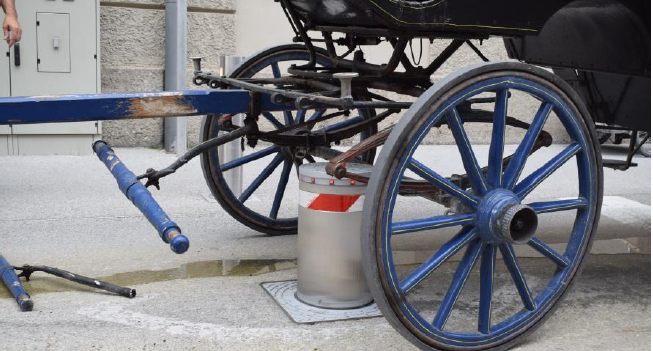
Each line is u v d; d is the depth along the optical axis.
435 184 2.96
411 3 3.11
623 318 3.59
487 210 3.01
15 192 5.90
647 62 3.94
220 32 8.15
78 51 7.43
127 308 3.56
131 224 5.11
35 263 4.24
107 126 7.93
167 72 7.86
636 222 5.62
